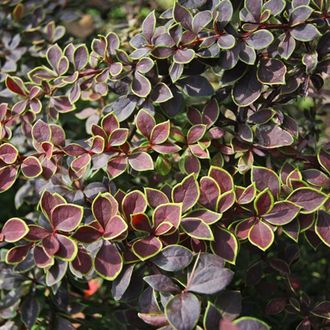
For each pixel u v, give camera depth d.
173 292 0.56
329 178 0.63
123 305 0.74
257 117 0.64
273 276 0.72
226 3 0.63
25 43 0.83
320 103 0.81
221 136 0.65
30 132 0.70
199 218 0.58
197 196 0.59
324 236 0.59
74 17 0.88
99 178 0.73
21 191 0.77
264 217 0.59
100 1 0.94
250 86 0.64
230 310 0.55
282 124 0.65
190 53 0.63
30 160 0.61
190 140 0.64
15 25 0.86
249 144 0.65
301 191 0.59
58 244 0.56
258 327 0.52
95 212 0.57
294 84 0.64
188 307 0.54
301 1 0.64
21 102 0.68
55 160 0.63
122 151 0.62
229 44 0.62
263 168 0.61
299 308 0.65
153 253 0.57
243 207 0.59
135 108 0.66
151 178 0.72
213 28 0.63
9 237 0.57
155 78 0.66
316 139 0.78
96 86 0.67
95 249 0.57
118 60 0.67
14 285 0.69
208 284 0.54
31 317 0.68
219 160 0.66
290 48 0.62
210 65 0.64
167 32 0.64
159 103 0.65
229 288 0.69
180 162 0.65
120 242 0.58
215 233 0.58
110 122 0.63
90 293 0.78
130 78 0.66
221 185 0.60
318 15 0.64
